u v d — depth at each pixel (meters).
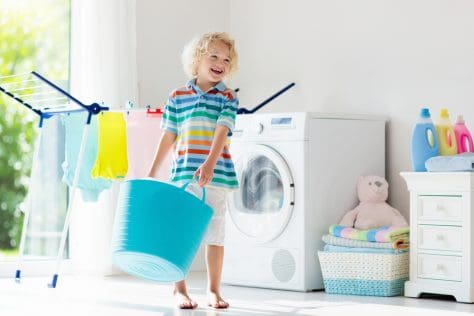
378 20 4.77
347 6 4.91
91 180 4.30
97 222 4.95
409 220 4.52
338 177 4.46
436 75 4.50
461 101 4.40
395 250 4.15
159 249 3.15
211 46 3.67
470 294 3.92
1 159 5.57
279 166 4.37
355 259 4.21
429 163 4.07
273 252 4.43
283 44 5.26
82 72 4.95
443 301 3.99
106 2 4.96
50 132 5.09
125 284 4.55
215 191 3.62
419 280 4.11
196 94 3.65
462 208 3.97
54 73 5.31
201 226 3.26
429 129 4.18
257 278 4.49
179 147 3.66
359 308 3.73
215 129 3.62
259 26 5.41
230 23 5.61
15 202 5.61
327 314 3.55
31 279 4.78
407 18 4.63
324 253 4.30
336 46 4.96
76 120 4.29
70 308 3.66
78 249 4.97
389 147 4.70
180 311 3.57
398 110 4.66
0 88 4.34
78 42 4.99
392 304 3.87
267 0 5.36
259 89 5.40
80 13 4.98
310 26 5.11
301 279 4.32
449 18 4.45
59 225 5.08
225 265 4.61
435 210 4.06
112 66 4.96
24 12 5.45
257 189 4.50
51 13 5.37
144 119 4.35
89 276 4.93
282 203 4.39
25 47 5.43
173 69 5.38
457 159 3.98
